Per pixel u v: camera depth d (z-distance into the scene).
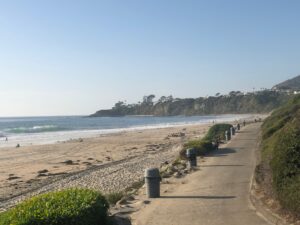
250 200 12.66
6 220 7.43
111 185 23.47
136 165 32.25
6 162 39.47
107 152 46.34
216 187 15.48
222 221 10.55
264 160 16.02
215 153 28.50
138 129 102.94
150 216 11.60
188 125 117.25
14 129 113.88
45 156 44.22
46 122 184.38
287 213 10.10
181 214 11.59
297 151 9.96
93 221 8.48
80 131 101.81
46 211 7.75
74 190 9.80
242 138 41.03
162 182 17.72
